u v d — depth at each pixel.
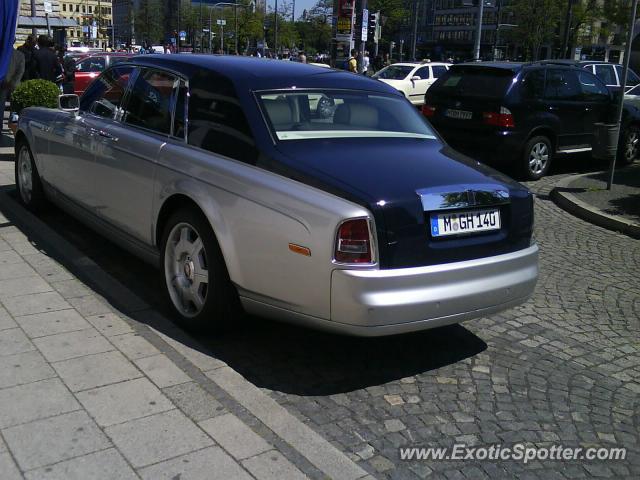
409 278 3.49
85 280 4.96
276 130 4.08
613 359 4.43
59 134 5.80
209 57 4.96
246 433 3.07
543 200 9.49
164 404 3.27
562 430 3.49
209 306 4.04
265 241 3.66
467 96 10.71
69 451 2.86
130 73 5.32
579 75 11.39
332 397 3.69
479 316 3.84
